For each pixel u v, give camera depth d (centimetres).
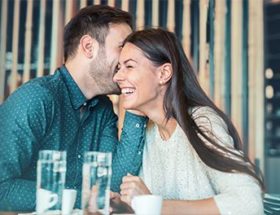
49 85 155
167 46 140
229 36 290
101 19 164
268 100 331
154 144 155
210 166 125
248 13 292
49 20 304
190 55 287
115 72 165
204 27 280
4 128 142
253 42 290
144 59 139
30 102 146
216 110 142
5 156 140
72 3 297
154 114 146
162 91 142
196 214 114
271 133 328
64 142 160
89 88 166
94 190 108
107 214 109
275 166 296
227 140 129
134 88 140
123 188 123
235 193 116
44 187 108
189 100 141
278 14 324
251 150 286
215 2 287
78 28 167
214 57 285
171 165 147
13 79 302
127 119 160
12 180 138
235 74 287
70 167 161
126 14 170
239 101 286
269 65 332
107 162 109
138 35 142
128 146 158
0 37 303
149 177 156
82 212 109
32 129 145
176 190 145
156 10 293
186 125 133
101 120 173
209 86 279
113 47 164
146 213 100
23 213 126
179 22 293
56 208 109
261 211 114
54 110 153
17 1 304
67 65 167
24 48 304
